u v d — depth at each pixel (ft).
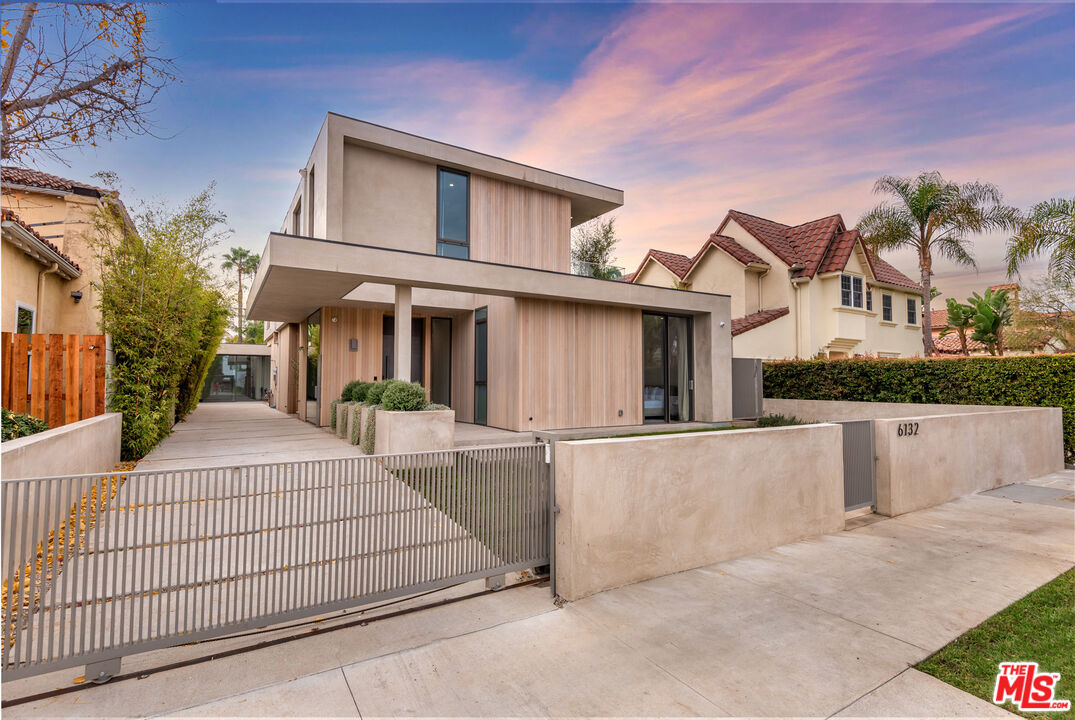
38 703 7.48
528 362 35.60
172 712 7.34
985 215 48.32
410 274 28.66
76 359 23.04
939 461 21.39
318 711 7.41
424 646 9.36
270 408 69.41
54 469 14.19
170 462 24.49
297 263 25.17
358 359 42.78
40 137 17.40
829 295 60.75
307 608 9.57
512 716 7.36
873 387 41.98
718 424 43.11
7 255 26.99
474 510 11.55
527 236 43.96
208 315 42.83
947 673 8.55
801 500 16.15
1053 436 28.78
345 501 10.05
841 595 11.76
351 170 36.55
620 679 8.34
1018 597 11.69
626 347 40.63
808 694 7.95
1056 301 51.60
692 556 13.47
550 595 11.75
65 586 7.57
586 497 11.53
